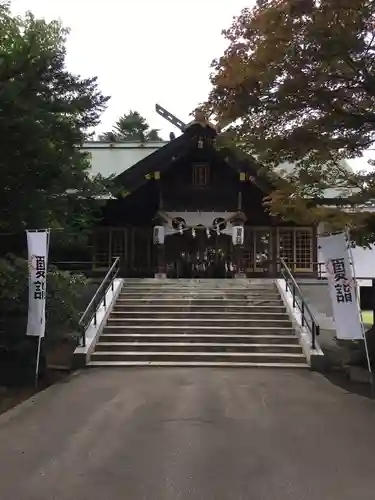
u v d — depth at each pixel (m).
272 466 5.49
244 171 20.47
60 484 4.96
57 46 11.37
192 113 10.43
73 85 10.30
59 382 10.41
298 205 11.48
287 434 6.72
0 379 10.21
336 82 9.45
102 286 15.12
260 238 22.95
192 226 21.78
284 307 15.26
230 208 22.08
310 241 22.81
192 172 22.17
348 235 10.91
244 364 12.21
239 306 15.37
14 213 10.08
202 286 17.41
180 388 9.77
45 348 11.02
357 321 10.73
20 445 6.28
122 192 15.66
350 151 10.45
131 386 9.98
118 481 5.04
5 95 8.79
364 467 5.47
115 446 6.20
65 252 19.92
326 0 8.28
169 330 13.97
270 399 8.84
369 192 10.84
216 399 8.83
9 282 9.82
